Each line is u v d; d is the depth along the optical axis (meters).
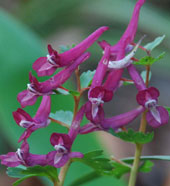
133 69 0.25
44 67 0.24
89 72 0.26
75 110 0.25
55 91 0.25
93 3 0.54
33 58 0.33
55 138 0.24
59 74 0.25
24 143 0.24
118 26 0.53
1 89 0.32
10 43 0.33
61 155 0.24
